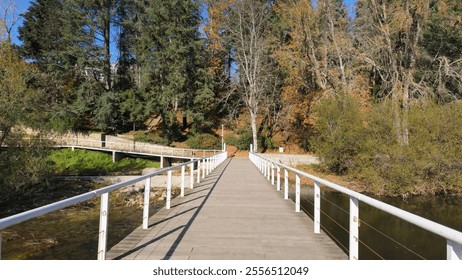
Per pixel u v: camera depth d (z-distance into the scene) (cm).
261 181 1662
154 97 4400
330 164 3059
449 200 2236
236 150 4672
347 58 3491
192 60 4547
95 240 1172
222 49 4806
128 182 560
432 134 2403
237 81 4641
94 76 4738
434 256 1037
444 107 2455
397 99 2577
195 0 4744
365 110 2961
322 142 3133
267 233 677
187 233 668
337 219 1528
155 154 3816
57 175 3056
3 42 2598
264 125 4869
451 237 232
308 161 3675
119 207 1936
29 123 2184
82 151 4078
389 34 2670
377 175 2433
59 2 4825
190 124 5181
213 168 2367
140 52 4450
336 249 573
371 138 2664
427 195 2392
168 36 4450
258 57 4222
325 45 3456
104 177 2903
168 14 4341
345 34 3444
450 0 2714
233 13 4503
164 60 4366
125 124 4916
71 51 4350
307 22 3450
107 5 4759
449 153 2331
